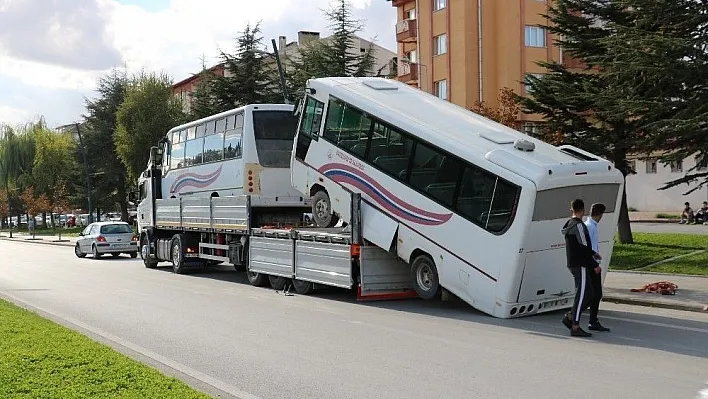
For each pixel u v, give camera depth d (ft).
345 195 49.60
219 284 62.28
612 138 71.31
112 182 201.57
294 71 132.57
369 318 41.04
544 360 28.96
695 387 24.25
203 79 141.49
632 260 66.64
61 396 21.12
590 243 34.68
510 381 25.38
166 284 62.44
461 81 141.18
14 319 36.68
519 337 34.42
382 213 46.50
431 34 149.07
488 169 39.37
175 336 35.55
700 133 56.18
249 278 60.64
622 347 31.63
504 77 138.31
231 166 66.13
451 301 47.85
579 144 72.84
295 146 55.36
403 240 45.11
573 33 76.33
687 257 64.90
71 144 219.82
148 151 161.48
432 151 43.11
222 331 36.91
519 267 38.19
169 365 28.84
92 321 40.70
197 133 73.92
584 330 35.91
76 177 208.95
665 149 64.39
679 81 55.77
